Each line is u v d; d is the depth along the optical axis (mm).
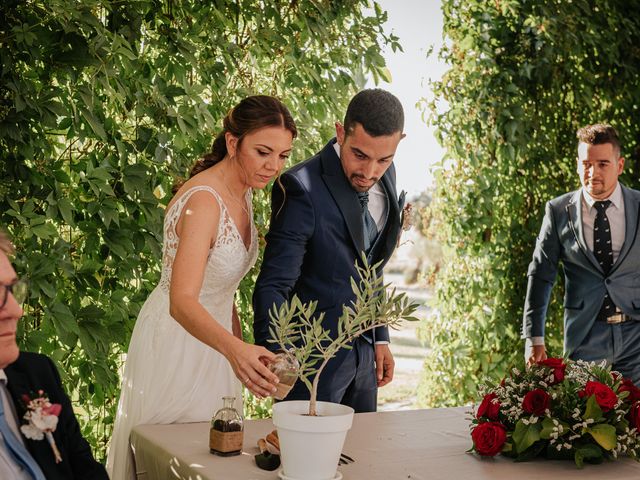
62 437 1688
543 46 4547
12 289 1528
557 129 4738
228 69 3346
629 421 2137
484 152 4555
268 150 2430
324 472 1724
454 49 4594
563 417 2068
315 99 3732
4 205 2754
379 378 2842
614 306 3691
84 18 2750
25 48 2727
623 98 4992
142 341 2527
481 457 2020
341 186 2641
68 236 3084
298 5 3553
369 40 3812
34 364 1709
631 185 5035
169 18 3193
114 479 2525
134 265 3078
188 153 3305
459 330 4680
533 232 4641
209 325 2074
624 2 4988
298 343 2594
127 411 2535
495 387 2223
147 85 3094
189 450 1982
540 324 3910
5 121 2705
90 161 2975
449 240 4688
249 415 3740
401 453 2020
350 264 2666
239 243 2492
